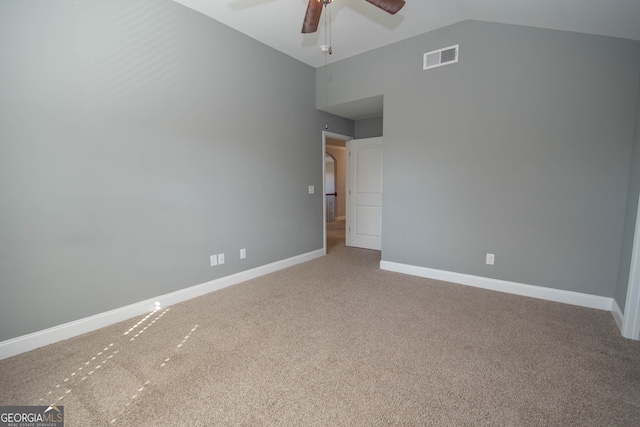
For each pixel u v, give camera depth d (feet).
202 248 10.00
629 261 7.26
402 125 11.64
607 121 8.12
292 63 12.91
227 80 10.39
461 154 10.43
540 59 8.86
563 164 8.77
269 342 6.99
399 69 11.50
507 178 9.66
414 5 8.89
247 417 4.76
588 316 8.13
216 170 10.26
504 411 4.83
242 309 8.86
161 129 8.72
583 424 4.55
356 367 6.02
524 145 9.30
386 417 4.73
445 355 6.40
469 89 10.08
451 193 10.77
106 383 5.58
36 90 6.54
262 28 10.44
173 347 6.81
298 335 7.30
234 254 11.05
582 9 6.95
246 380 5.65
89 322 7.57
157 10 8.44
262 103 11.71
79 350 6.71
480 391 5.30
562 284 9.09
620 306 7.66
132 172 8.17
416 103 11.23
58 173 6.93
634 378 5.57
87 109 7.29
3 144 6.20
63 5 6.81
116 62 7.72
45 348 6.78
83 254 7.42
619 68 7.89
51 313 7.01
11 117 6.26
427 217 11.41
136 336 7.32
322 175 15.06
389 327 7.66
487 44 9.63
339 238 20.21
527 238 9.50
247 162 11.28
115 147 7.81
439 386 5.44
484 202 10.15
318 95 14.15
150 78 8.40
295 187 13.52
